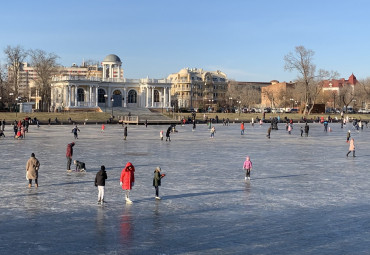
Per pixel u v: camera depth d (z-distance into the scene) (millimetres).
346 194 23297
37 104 154875
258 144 52781
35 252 14172
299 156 40406
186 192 23578
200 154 41500
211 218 18375
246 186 25375
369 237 15969
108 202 21062
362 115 143375
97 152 42344
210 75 198750
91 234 16062
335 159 38375
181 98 190500
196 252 14289
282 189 24547
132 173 21047
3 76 121062
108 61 151125
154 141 56156
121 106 134500
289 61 136500
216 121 115875
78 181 26453
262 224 17516
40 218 18141
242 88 189000
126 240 15430
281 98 195500
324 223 17703
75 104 124250
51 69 125438
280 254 14195
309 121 126750
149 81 134875
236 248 14695
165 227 17016
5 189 23922
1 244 14922
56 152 41688
